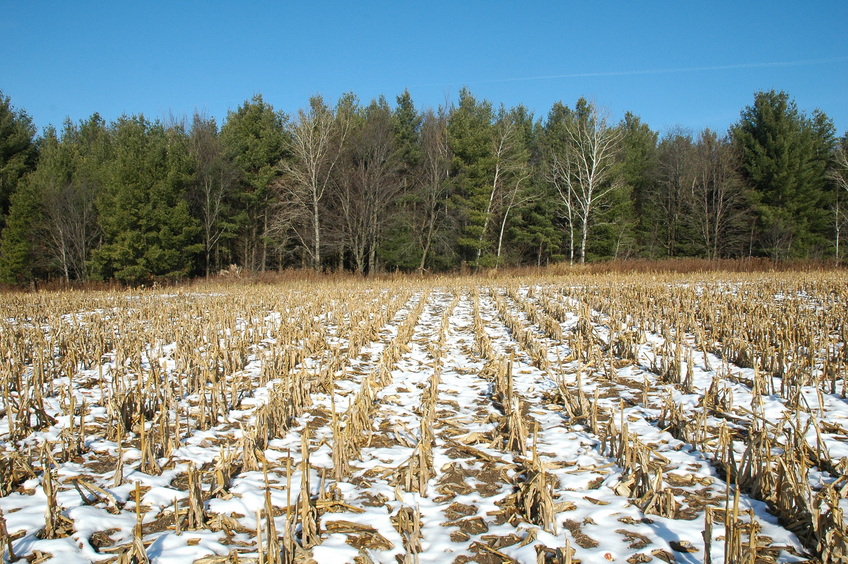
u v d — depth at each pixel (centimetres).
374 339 1264
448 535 439
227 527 445
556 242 4619
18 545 410
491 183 4191
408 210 4294
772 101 4497
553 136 5059
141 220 3512
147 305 1808
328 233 4103
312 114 3891
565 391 746
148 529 446
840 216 4484
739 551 359
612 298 1681
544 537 426
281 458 589
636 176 5025
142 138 4097
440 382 898
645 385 752
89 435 648
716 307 1427
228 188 4241
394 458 586
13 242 3594
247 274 3350
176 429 601
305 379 813
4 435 630
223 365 951
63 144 4444
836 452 568
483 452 596
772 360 846
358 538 431
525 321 1505
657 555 402
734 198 4556
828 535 384
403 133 4509
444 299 2161
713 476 533
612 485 511
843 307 1385
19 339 1098
